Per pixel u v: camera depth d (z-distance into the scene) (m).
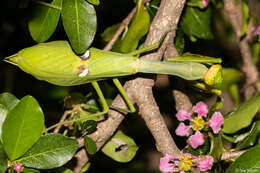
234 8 0.40
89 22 0.32
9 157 0.31
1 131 0.31
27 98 0.31
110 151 0.35
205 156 0.33
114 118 0.34
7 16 0.43
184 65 0.33
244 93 0.43
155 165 0.49
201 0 0.37
